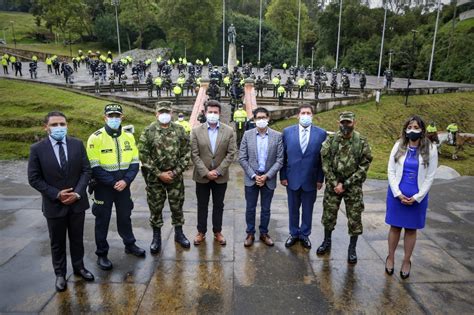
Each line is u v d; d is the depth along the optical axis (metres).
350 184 4.57
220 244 5.27
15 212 6.58
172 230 5.77
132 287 4.17
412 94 29.05
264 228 5.24
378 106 25.36
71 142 4.07
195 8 51.72
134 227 5.89
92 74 28.89
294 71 36.38
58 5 58.47
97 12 70.75
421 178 4.15
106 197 4.45
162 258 4.85
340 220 6.23
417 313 3.76
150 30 62.75
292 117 21.48
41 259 4.85
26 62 43.38
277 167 4.93
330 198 4.78
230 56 33.19
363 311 3.78
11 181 8.75
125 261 4.77
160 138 4.72
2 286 4.20
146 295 4.02
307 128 4.93
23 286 4.20
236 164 10.52
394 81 38.16
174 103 21.41
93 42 66.94
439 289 4.20
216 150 4.96
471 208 6.93
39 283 4.26
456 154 16.64
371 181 8.84
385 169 13.09
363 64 55.75
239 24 61.09
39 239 5.46
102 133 4.43
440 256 5.01
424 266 4.72
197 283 4.26
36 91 20.52
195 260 4.80
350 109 24.44
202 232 5.25
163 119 4.70
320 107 23.61
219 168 4.90
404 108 26.14
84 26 64.00
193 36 53.56
